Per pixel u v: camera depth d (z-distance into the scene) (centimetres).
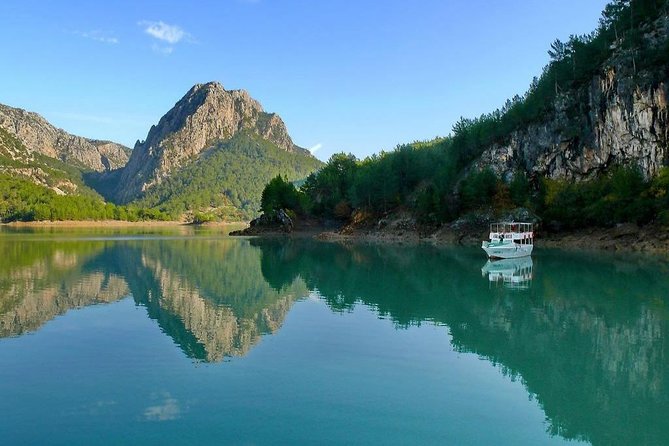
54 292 4262
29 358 2353
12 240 11750
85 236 14262
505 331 2925
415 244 10806
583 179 10700
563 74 12169
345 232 13900
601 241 8669
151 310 3562
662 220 7794
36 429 1602
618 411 1781
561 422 1688
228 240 12962
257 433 1580
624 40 10625
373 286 4734
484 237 10406
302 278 5347
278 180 16800
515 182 11212
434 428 1628
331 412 1741
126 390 1941
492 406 1816
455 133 14675
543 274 5509
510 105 14175
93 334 2827
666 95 9275
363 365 2269
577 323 3142
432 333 2877
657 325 3078
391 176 14338
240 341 2692
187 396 1880
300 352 2475
